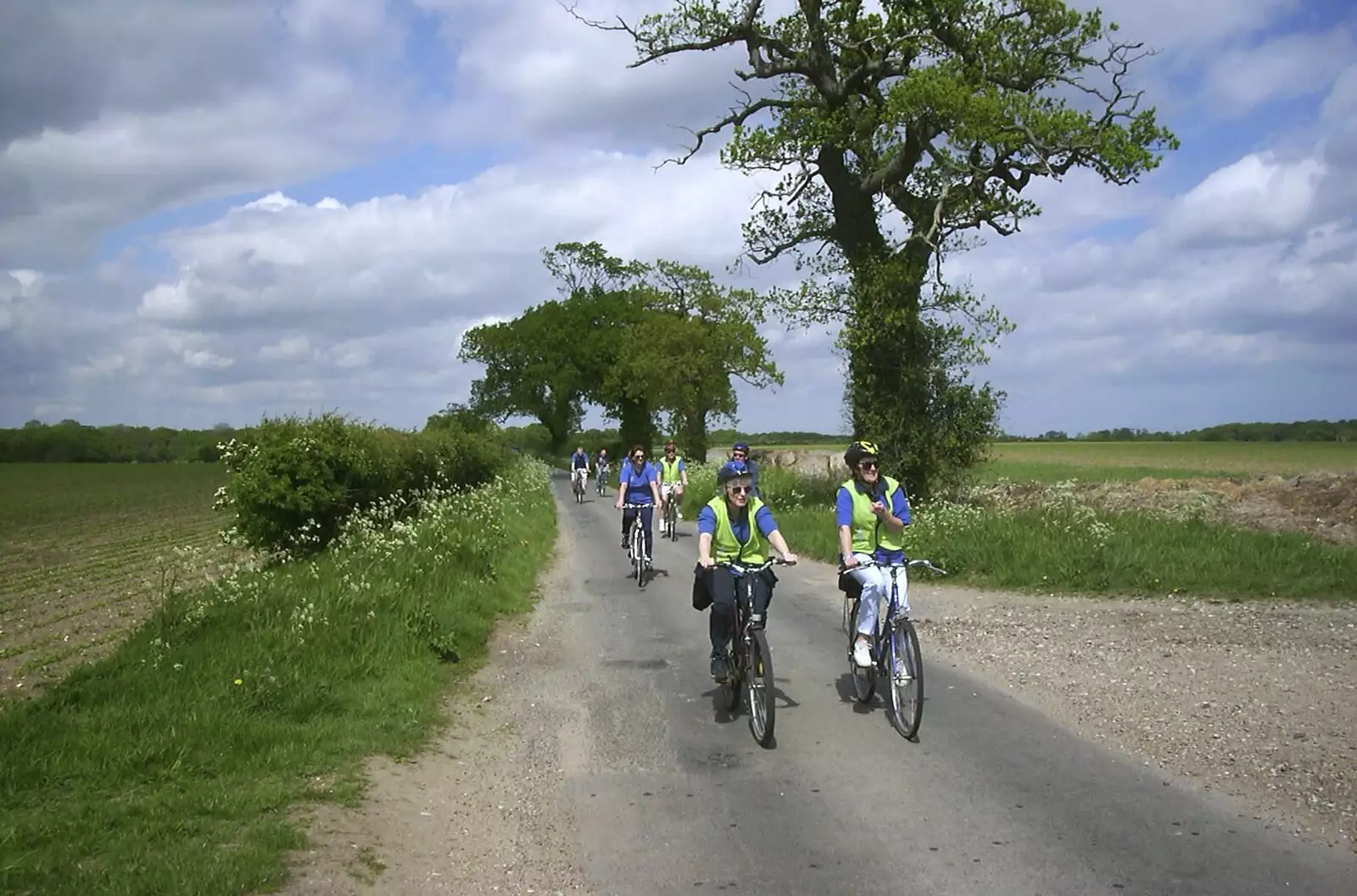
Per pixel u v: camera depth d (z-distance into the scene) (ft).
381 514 51.47
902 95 68.49
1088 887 15.08
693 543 68.59
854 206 78.84
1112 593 41.86
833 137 75.41
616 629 37.68
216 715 22.00
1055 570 44.19
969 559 47.16
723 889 15.30
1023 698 26.35
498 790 20.12
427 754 22.08
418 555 41.09
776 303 77.66
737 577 25.09
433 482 83.92
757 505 25.34
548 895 15.19
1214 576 42.06
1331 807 17.99
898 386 76.84
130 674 25.00
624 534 53.98
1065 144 68.03
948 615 38.32
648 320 174.19
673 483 72.02
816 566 54.49
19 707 22.99
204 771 19.67
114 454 281.33
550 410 255.91
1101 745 22.11
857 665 24.91
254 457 48.32
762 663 22.81
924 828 17.56
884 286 74.13
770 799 19.26
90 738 20.20
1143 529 49.52
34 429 279.28
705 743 23.15
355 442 52.95
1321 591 40.06
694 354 159.12
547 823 18.25
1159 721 23.66
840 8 75.05
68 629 41.93
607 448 269.64
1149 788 19.29
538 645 34.68
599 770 21.33
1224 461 160.66
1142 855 16.17
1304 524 55.67
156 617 30.12
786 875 15.79
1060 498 58.08
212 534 90.84
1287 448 214.48
